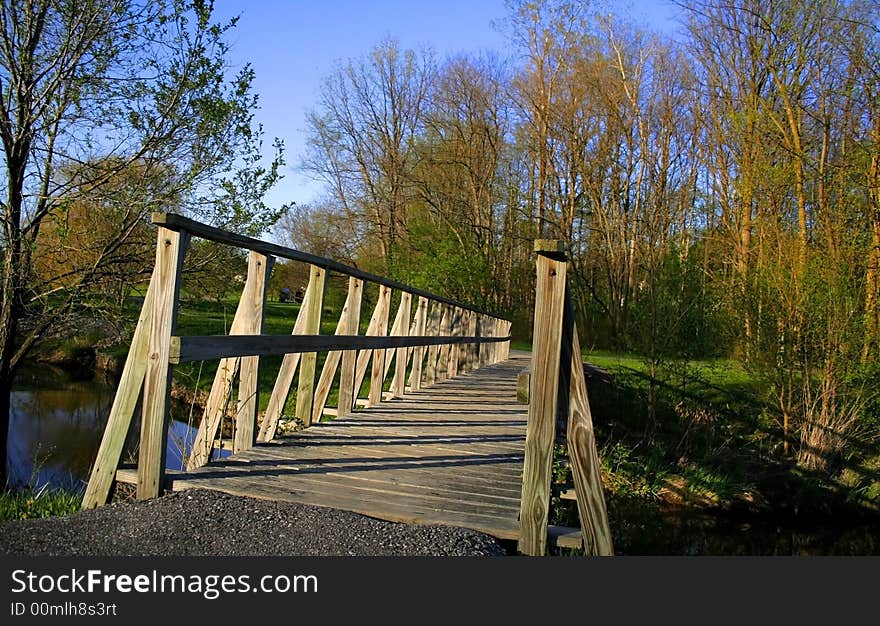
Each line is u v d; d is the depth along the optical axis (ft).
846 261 40.55
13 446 33.04
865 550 31.96
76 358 58.75
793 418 42.83
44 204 26.68
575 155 90.99
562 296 10.54
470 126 95.76
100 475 11.43
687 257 47.03
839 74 43.96
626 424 44.93
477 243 92.07
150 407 11.17
